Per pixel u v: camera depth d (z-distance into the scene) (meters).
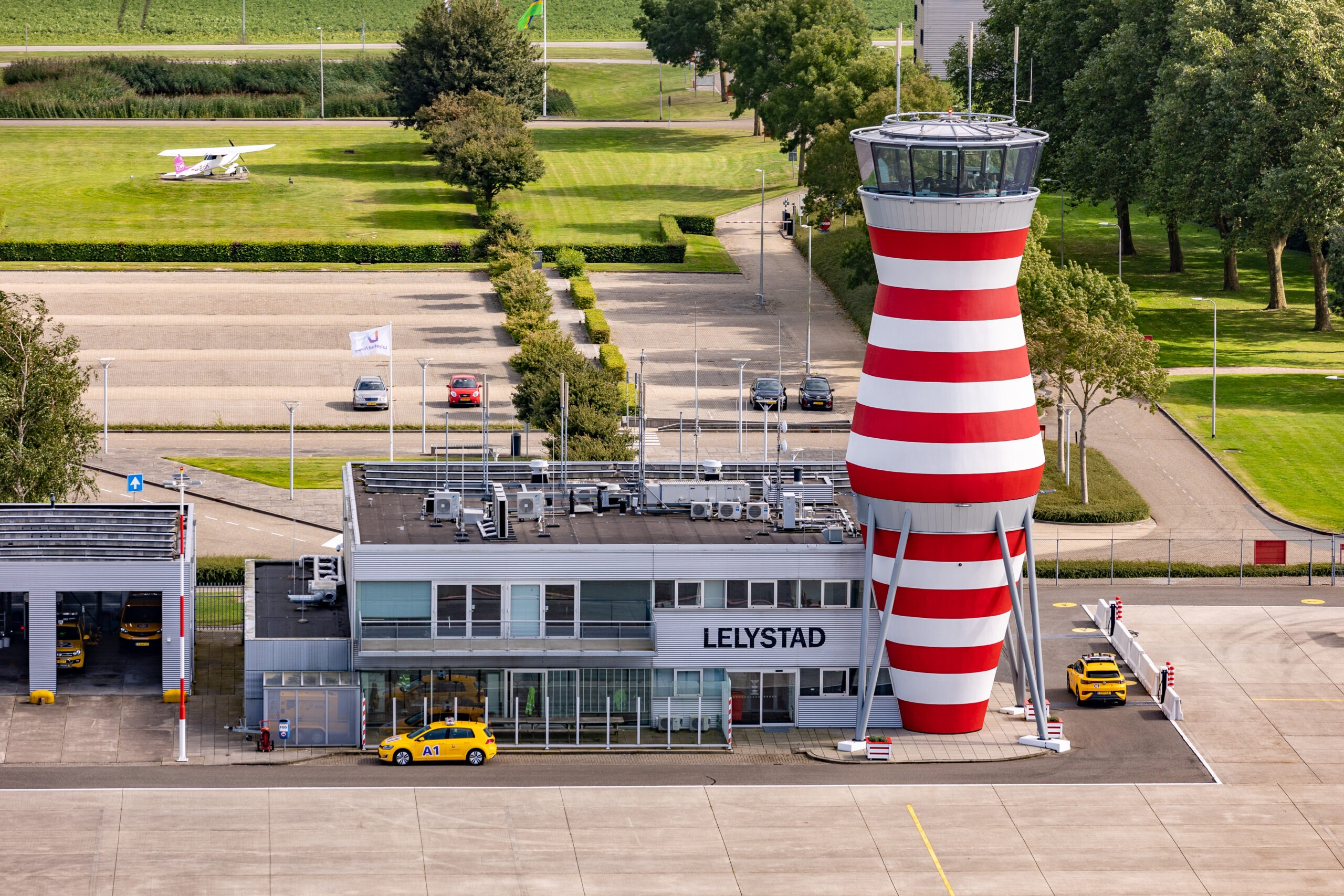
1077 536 112.69
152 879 66.88
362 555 78.00
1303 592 103.00
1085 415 117.56
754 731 81.81
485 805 73.50
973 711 81.50
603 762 78.31
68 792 73.25
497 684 79.69
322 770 76.56
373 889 66.69
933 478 77.06
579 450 110.50
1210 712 85.75
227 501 114.19
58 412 99.50
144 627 89.56
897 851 70.62
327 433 130.12
